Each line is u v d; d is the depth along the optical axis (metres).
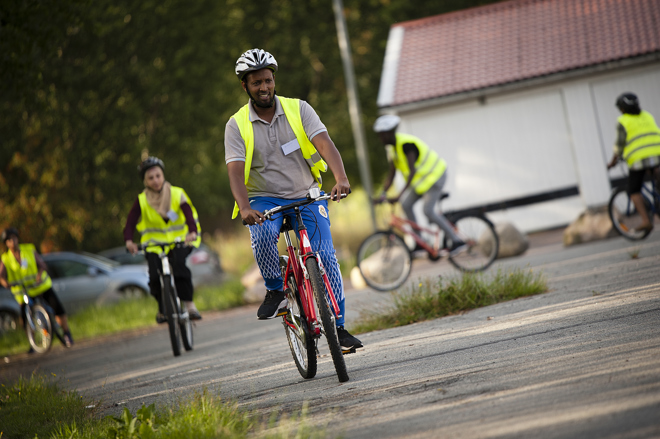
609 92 52.72
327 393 13.92
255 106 15.12
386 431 10.82
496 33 59.56
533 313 18.84
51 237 75.69
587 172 52.88
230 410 12.78
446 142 54.53
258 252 15.09
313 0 88.25
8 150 71.69
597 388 11.05
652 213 33.03
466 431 10.16
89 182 77.44
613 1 58.25
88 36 72.88
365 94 91.62
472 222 33.50
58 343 42.00
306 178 15.52
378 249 33.03
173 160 85.44
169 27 80.62
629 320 15.60
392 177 34.44
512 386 12.04
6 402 18.72
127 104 79.44
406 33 63.78
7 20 29.69
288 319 15.90
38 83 31.72
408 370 14.72
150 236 25.42
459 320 20.12
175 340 24.98
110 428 12.42
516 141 53.69
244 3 88.38
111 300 51.38
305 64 89.81
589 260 29.42
